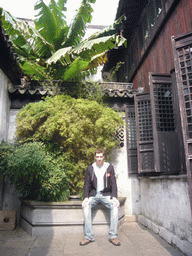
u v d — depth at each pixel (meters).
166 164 3.82
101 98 5.14
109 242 3.17
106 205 3.34
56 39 6.70
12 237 3.32
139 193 5.01
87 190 3.30
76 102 4.34
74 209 3.56
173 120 4.50
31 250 2.80
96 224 3.54
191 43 2.81
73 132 3.90
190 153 2.56
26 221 3.74
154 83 4.21
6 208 4.50
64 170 4.00
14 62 4.66
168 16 5.09
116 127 4.54
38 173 3.50
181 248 2.76
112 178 3.40
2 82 4.51
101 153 3.37
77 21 6.25
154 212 3.97
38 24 6.44
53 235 3.43
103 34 7.37
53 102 4.31
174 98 4.14
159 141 3.90
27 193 4.08
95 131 4.15
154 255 2.70
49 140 4.38
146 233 3.70
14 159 3.48
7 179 4.51
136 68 7.54
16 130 4.54
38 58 6.71
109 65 9.99
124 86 7.06
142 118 5.00
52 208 3.50
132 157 5.16
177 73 2.85
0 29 3.53
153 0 5.98
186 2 4.30
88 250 2.84
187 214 2.76
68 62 5.67
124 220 4.61
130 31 8.17
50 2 6.22
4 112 4.68
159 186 3.76
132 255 2.70
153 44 6.08
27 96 5.20
